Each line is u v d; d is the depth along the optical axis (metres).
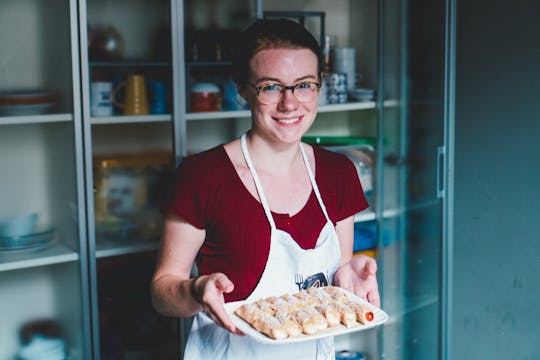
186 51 2.04
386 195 2.43
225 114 2.12
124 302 2.03
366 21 2.48
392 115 2.39
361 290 1.40
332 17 2.54
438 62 2.20
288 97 1.25
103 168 1.98
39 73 1.98
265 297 1.34
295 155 1.38
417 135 2.31
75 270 1.98
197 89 2.08
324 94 2.37
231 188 1.33
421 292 2.36
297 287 1.37
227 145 1.37
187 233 1.33
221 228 1.33
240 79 1.31
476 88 2.60
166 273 1.34
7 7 1.94
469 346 2.75
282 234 1.33
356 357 2.55
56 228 2.04
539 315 2.49
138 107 2.00
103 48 1.95
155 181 2.06
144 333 2.06
